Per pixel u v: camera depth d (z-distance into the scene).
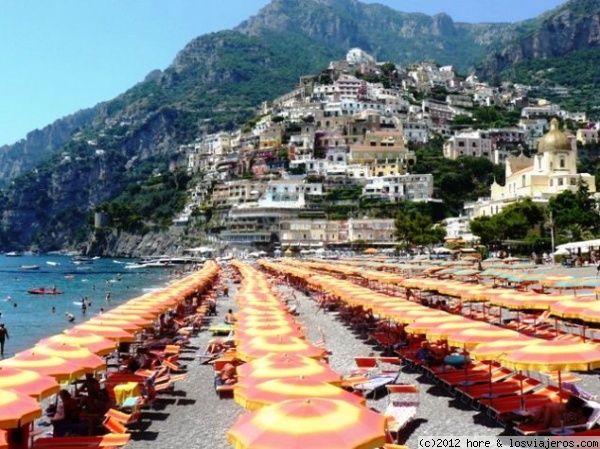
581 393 22.14
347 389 27.16
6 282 142.50
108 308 83.06
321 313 61.38
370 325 47.31
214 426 24.42
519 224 129.62
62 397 23.31
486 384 25.66
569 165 169.88
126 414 24.20
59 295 105.69
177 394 29.66
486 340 24.81
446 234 176.75
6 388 18.44
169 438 23.03
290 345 26.23
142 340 43.66
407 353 34.16
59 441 19.62
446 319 30.25
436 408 25.30
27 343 52.22
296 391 17.41
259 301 49.81
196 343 44.94
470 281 74.56
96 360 24.25
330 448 12.68
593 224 131.75
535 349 20.22
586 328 37.81
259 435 13.26
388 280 62.12
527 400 22.70
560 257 114.75
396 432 21.14
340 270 87.38
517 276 58.00
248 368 21.81
